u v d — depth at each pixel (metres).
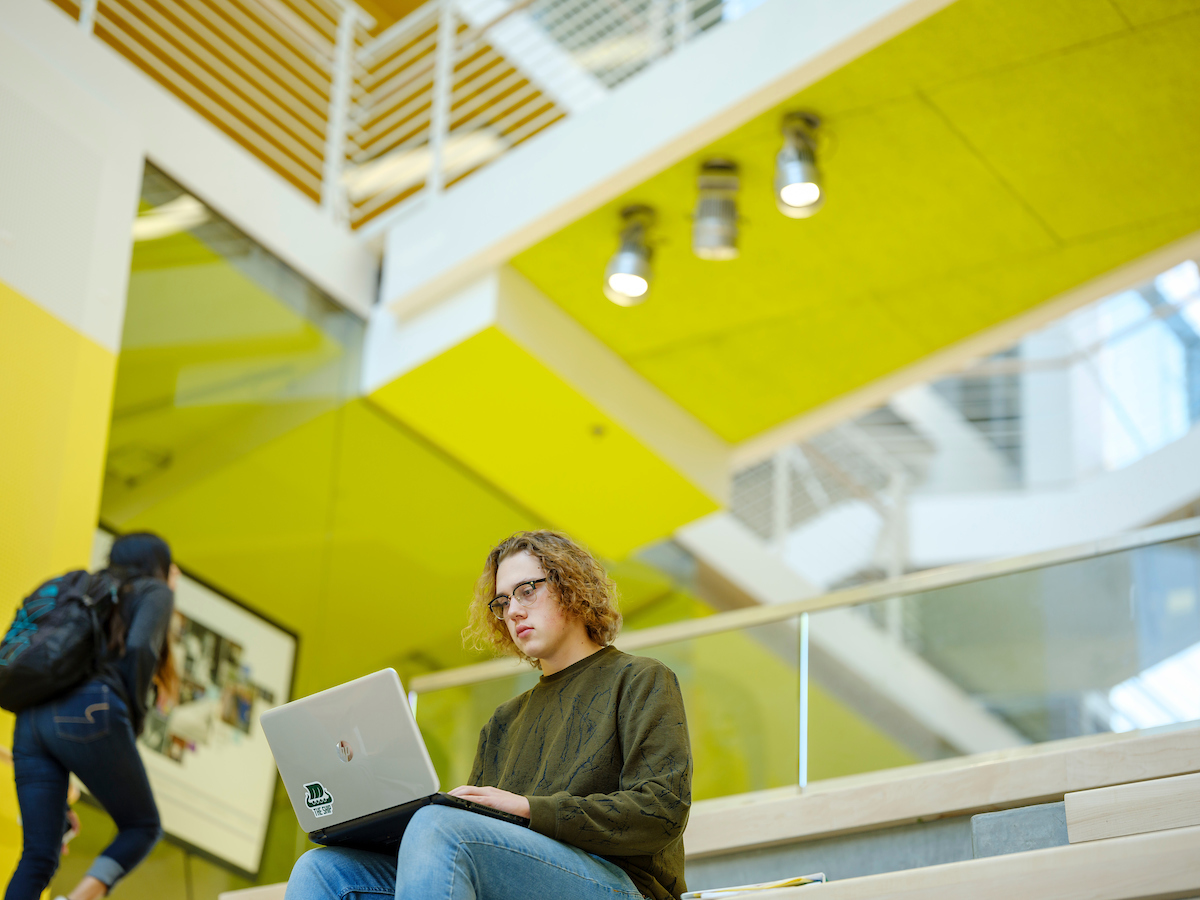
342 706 2.10
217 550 5.00
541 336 5.73
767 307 5.78
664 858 2.14
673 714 2.13
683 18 5.42
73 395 4.27
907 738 4.55
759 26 4.84
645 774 2.05
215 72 7.07
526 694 2.38
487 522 6.43
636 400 6.19
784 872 3.24
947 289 5.65
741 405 6.42
